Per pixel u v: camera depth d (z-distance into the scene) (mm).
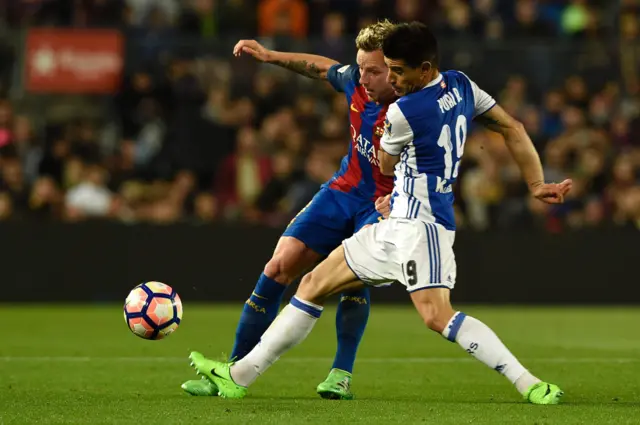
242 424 18531
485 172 54688
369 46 21844
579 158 56250
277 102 58500
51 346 35031
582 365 30266
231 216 54500
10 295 52000
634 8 62281
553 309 52500
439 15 61656
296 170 54656
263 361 22109
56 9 60375
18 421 19031
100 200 54156
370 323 44719
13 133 55969
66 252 52188
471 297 53406
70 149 55812
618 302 53812
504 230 53406
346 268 21312
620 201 55500
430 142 20484
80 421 19000
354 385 25641
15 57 58000
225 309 50938
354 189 23234
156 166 57094
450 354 32938
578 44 59875
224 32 61031
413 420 19016
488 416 19547
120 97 58312
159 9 60719
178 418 19297
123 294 52375
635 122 57969
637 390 24594
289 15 61125
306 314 21781
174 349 34312
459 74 21453
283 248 23250
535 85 59500
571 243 53719
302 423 18625
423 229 20500
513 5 62719
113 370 28297
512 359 20859
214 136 57688
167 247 52469
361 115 22844
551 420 19031
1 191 53500
